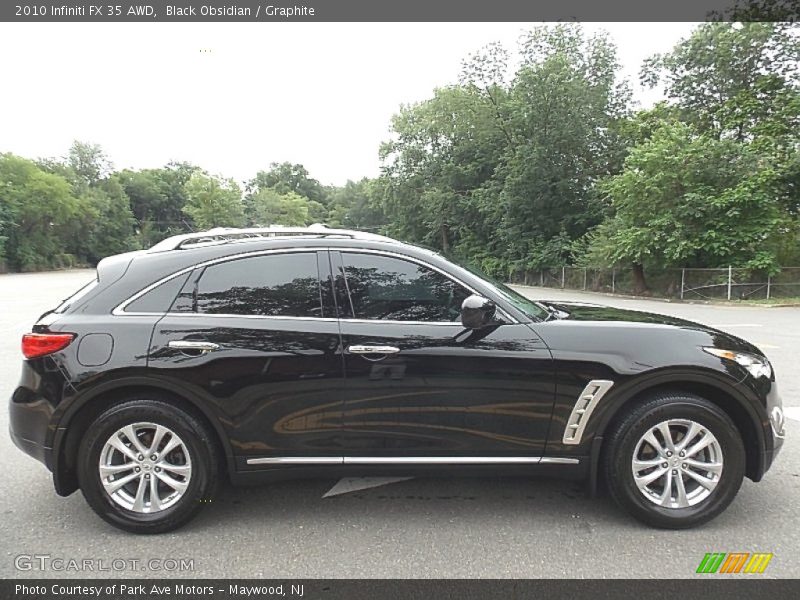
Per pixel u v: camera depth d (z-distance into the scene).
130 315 2.88
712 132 25.11
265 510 3.13
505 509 3.12
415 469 2.90
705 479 2.86
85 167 70.00
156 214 86.12
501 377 2.82
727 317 13.55
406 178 45.25
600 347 2.84
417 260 3.01
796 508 3.10
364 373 2.81
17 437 2.88
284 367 2.81
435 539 2.78
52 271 51.09
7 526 2.96
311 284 2.96
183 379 2.77
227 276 2.96
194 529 2.90
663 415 2.80
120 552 2.69
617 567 2.52
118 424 2.80
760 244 18.75
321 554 2.65
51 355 2.80
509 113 35.28
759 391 2.85
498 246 35.81
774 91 23.70
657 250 20.27
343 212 84.94
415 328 2.87
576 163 31.19
